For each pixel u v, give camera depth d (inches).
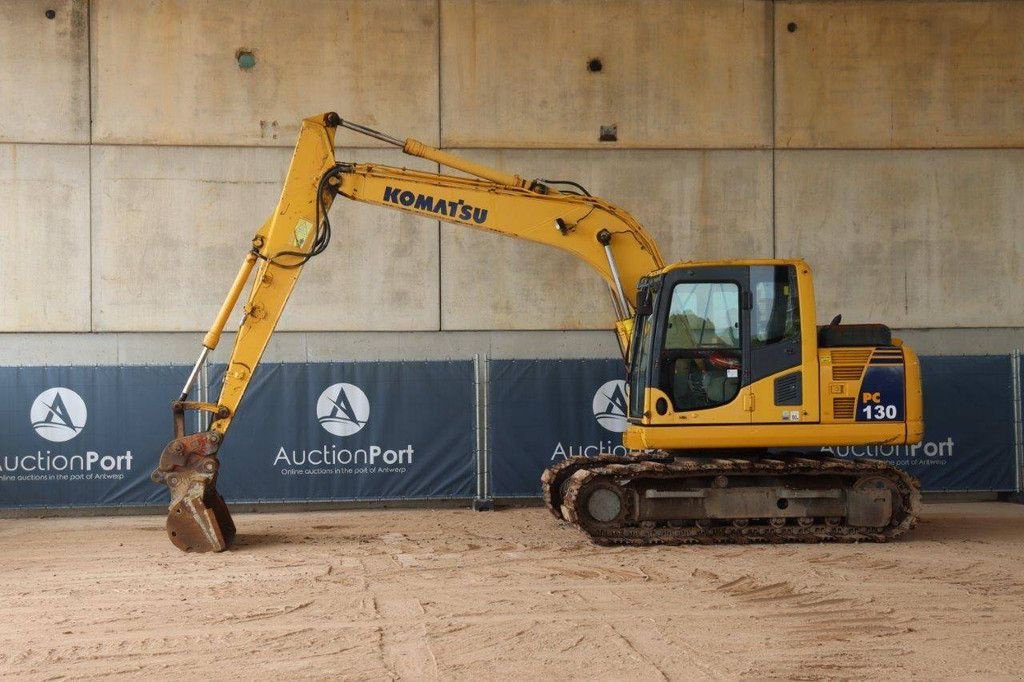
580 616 293.4
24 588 337.7
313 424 528.4
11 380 517.3
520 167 574.9
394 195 418.6
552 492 466.6
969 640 267.1
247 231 562.9
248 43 564.1
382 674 239.8
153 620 292.5
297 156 412.5
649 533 409.7
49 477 518.3
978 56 588.1
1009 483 546.6
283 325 563.8
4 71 551.8
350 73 568.7
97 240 555.5
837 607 303.3
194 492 401.7
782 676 237.0
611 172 577.9
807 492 408.5
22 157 552.1
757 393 404.5
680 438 405.1
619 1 578.6
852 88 584.7
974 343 583.2
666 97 579.8
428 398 534.6
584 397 539.2
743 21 581.3
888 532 414.6
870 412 405.7
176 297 558.6
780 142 581.6
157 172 558.6
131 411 522.6
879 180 584.7
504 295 572.4
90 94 556.1
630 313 430.6
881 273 583.2
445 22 572.4
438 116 572.1
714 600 312.8
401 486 532.7
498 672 241.0
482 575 352.8
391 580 346.0
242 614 298.0
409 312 568.7
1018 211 587.2
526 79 575.5
